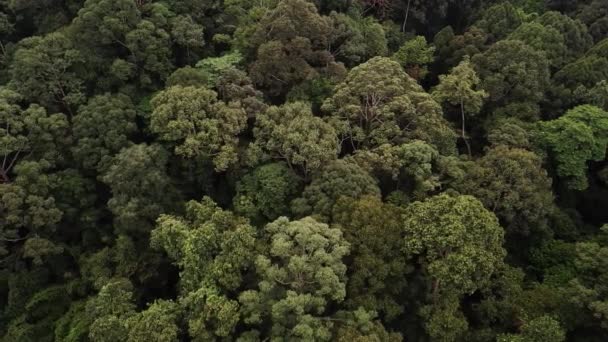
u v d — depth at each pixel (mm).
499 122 31547
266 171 25734
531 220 26094
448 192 25844
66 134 30078
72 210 29156
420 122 28453
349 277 22109
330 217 23562
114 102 30188
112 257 27281
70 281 28594
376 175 26969
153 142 30219
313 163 24781
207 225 22438
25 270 29016
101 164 28719
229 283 20922
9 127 28609
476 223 21500
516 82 32406
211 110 27188
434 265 21125
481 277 21578
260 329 21094
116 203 26078
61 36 32000
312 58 32156
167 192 27484
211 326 20266
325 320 20281
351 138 28219
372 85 28594
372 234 21969
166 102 27344
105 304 22422
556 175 31844
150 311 20719
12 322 27938
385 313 22578
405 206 25234
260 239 22750
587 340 24062
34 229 28047
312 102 30969
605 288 22484
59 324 26203
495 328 24203
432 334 21828
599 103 32469
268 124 26891
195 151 25938
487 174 26578
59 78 31547
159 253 26828
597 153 29750
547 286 25359
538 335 21781
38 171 27969
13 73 31344
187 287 22000
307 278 20266
